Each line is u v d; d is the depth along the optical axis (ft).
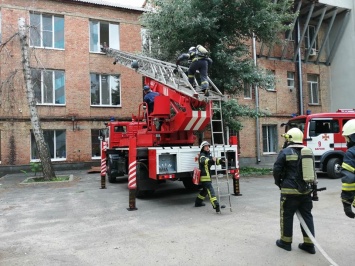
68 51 60.85
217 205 22.74
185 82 25.94
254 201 26.68
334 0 73.97
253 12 42.96
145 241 16.99
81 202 28.53
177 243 16.48
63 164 58.90
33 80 54.24
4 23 56.24
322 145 40.75
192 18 40.68
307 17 72.74
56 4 60.23
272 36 47.29
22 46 44.83
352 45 75.46
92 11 63.05
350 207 12.02
